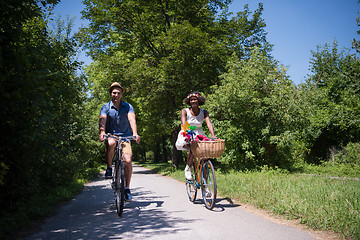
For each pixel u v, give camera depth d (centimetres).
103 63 1795
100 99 2380
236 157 1161
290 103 1078
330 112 1592
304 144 1549
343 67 2134
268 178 788
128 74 1650
